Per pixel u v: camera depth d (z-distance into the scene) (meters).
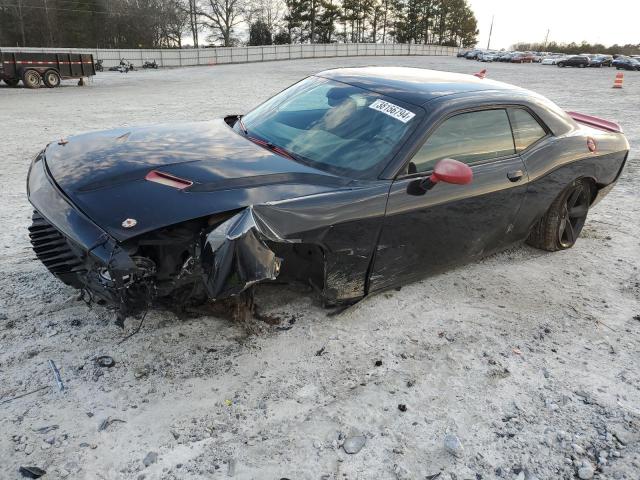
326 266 2.99
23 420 2.38
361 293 3.30
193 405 2.56
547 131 4.10
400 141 3.20
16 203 5.57
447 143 3.38
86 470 2.17
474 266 4.32
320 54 74.06
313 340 3.13
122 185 2.65
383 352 3.08
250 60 67.44
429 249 3.45
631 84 29.89
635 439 2.56
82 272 2.66
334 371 2.89
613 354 3.25
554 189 4.16
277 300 3.47
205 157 3.05
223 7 80.38
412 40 105.06
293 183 2.85
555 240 4.59
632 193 6.82
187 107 15.99
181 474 2.19
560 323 3.56
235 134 3.66
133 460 2.23
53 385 2.61
